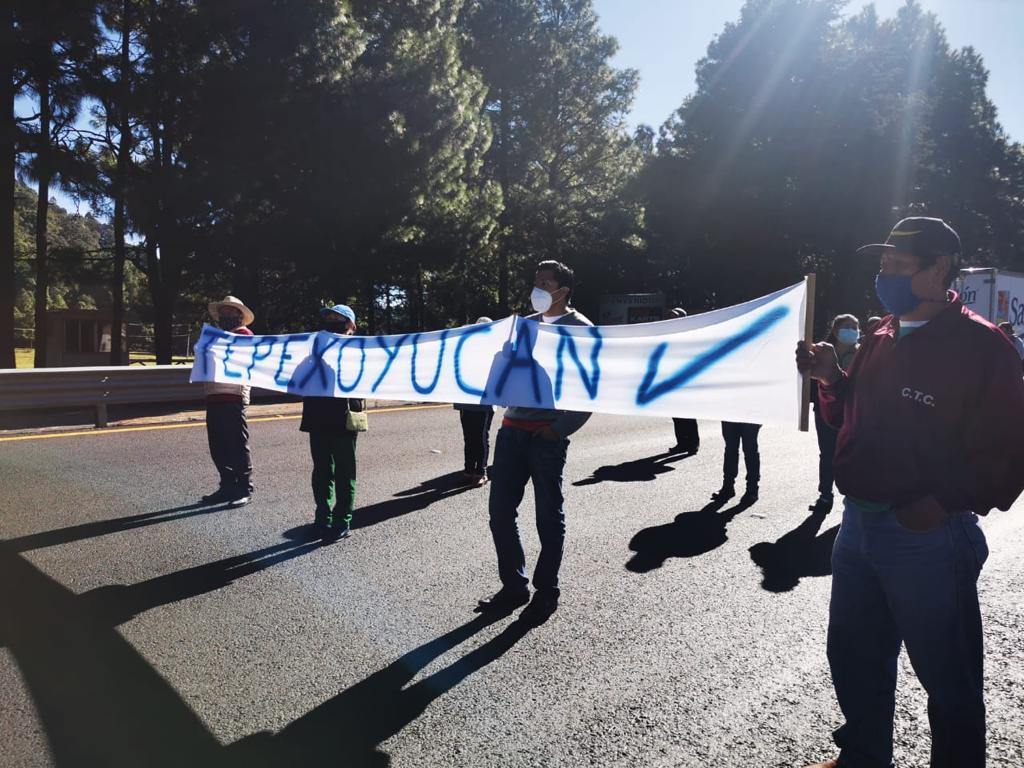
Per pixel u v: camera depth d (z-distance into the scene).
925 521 1.97
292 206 18.41
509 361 4.01
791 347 3.05
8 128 15.00
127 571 4.36
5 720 2.75
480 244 23.59
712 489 6.93
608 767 2.52
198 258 18.05
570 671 3.22
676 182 34.56
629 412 3.56
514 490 3.90
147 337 38.41
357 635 3.54
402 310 33.97
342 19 17.61
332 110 18.05
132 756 2.54
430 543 5.00
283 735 2.68
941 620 2.00
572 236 39.69
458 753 2.59
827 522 5.76
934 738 2.06
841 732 2.37
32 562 4.49
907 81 35.41
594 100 39.25
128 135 17.61
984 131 37.12
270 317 27.53
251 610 3.82
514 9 35.22
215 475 6.88
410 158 19.42
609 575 4.48
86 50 15.46
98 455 7.70
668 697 3.02
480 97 24.64
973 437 1.89
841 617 2.28
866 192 30.78
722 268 35.09
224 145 16.67
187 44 16.56
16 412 8.66
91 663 3.22
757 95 32.56
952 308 1.97
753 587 4.31
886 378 2.07
